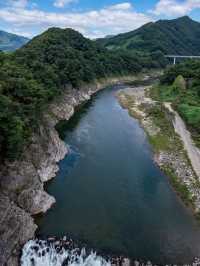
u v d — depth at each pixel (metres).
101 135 68.06
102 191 45.03
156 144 64.00
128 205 42.06
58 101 76.12
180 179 49.69
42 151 47.00
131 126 76.25
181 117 79.56
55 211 39.12
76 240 34.25
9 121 34.75
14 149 35.66
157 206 42.38
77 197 42.81
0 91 37.16
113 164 54.16
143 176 50.62
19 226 32.59
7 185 34.62
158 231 37.19
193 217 40.62
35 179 39.72
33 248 32.16
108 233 36.00
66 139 63.25
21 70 56.19
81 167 51.81
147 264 31.75
